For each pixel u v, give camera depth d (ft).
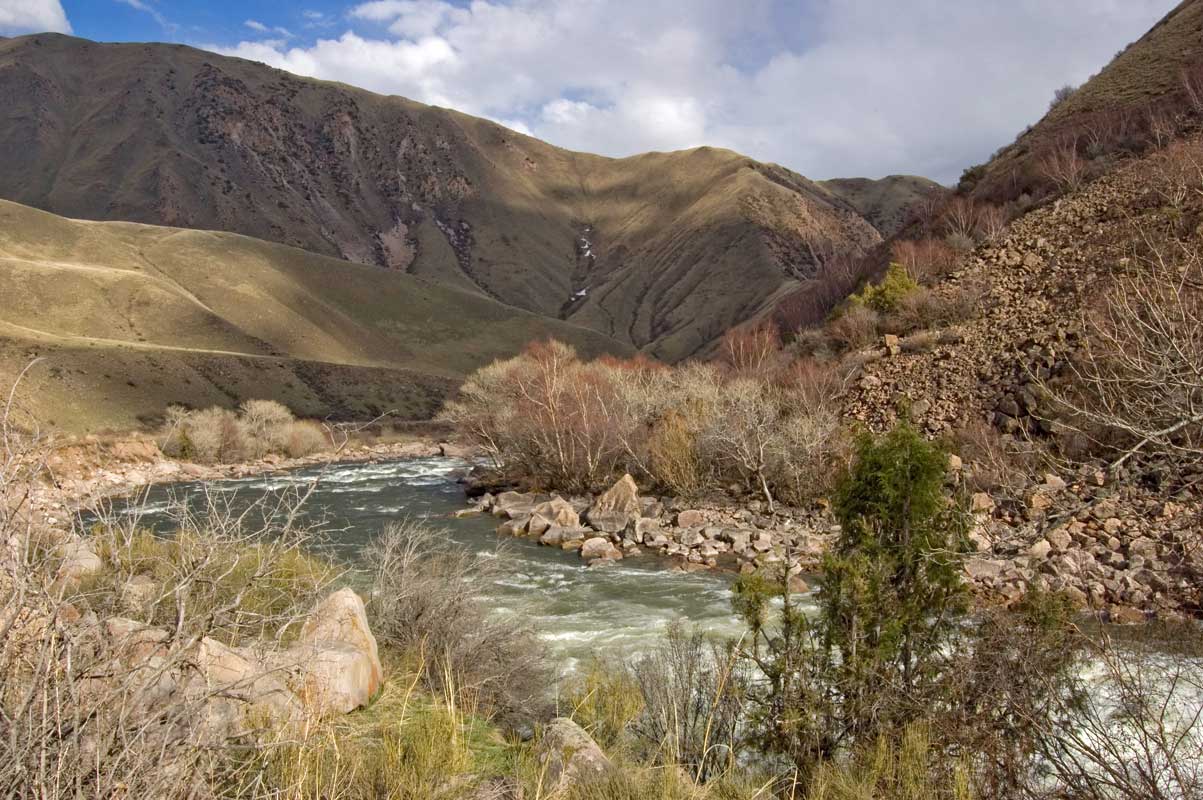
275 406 175.52
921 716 19.01
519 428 107.34
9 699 10.14
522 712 24.58
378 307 448.24
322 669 19.67
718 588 53.62
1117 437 52.19
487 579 34.68
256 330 350.43
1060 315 84.79
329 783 14.58
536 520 77.05
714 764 20.24
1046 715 16.60
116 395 210.79
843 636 20.89
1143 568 44.50
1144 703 15.35
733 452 86.84
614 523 76.74
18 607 9.82
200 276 379.35
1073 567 46.06
